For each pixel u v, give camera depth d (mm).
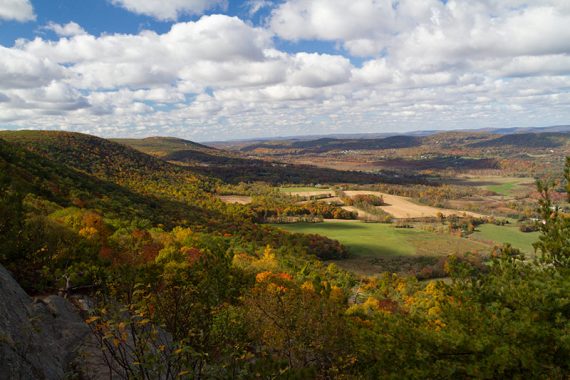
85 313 10961
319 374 10484
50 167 82375
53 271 13461
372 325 8930
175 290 6535
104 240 22859
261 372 6840
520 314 7168
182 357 5715
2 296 7805
